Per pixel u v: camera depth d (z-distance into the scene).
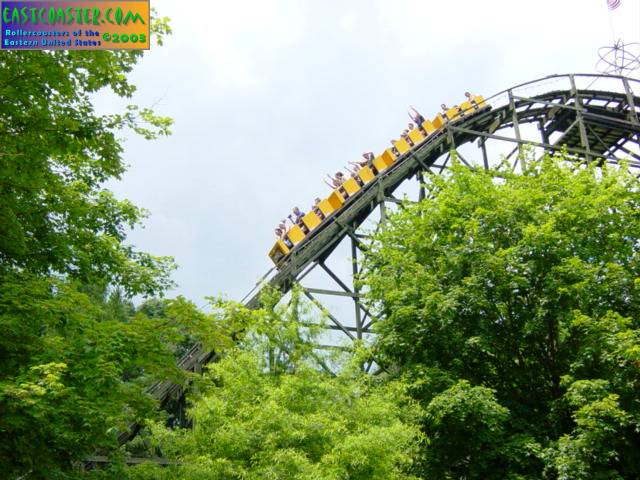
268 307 19.91
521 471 20.38
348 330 32.03
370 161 41.31
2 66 12.86
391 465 16.84
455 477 21.70
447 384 20.89
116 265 17.33
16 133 13.05
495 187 25.47
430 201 26.14
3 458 11.64
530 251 22.22
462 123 42.78
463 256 23.09
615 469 19.11
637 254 22.84
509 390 22.92
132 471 14.45
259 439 16.33
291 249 37.25
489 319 22.47
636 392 19.45
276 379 18.44
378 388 20.45
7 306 11.93
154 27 14.28
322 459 15.94
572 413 20.31
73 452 12.88
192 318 14.50
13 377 11.09
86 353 12.29
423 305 23.31
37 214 15.18
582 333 21.47
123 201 19.33
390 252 25.28
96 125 14.11
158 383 26.94
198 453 16.77
